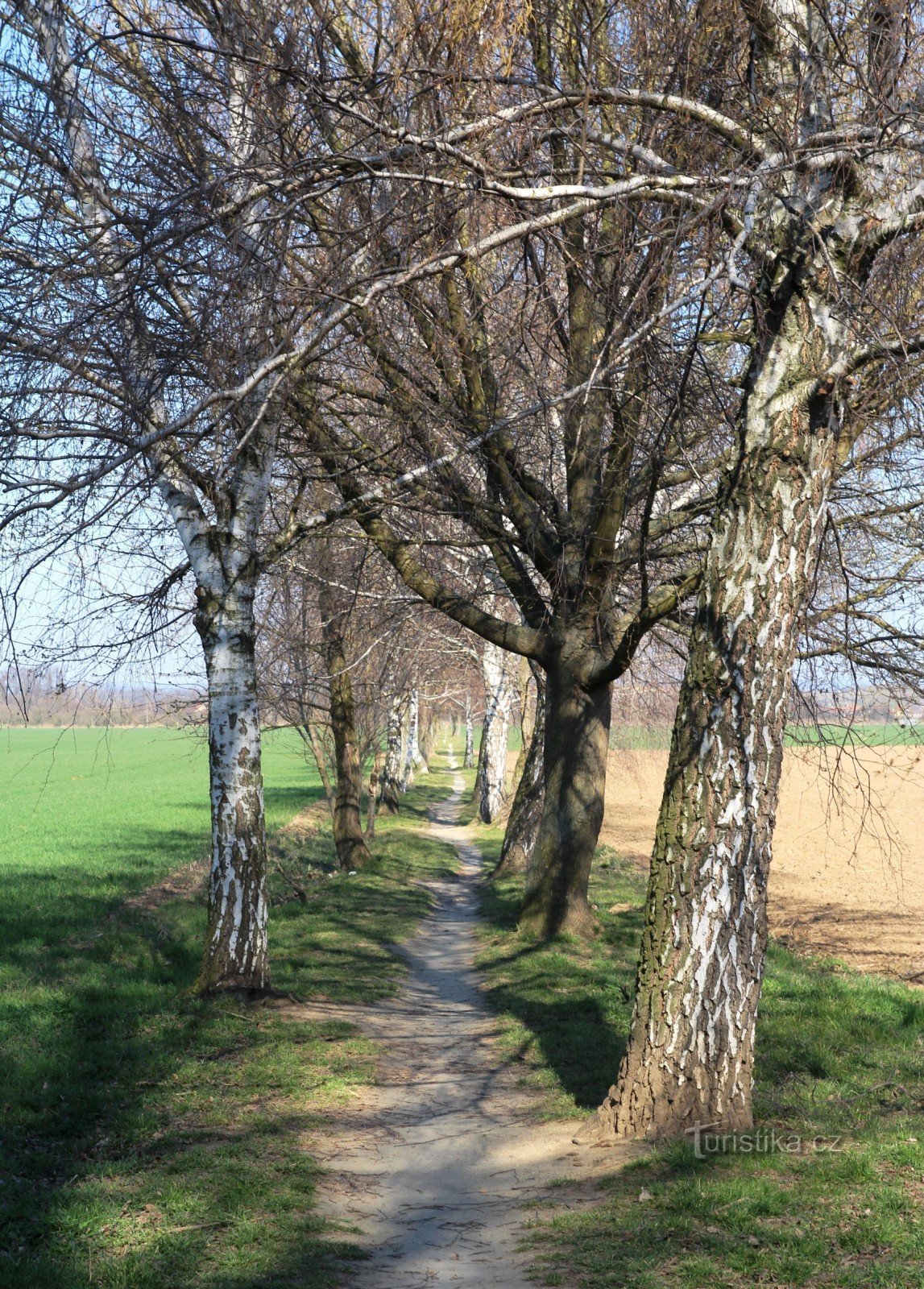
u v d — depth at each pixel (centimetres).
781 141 543
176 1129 731
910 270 621
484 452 1228
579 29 799
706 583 663
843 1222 504
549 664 1524
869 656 1252
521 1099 828
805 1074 813
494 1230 555
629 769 3925
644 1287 453
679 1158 605
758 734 641
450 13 698
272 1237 543
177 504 1091
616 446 1274
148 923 1686
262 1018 1029
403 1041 1023
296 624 1903
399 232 697
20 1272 493
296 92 679
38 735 9250
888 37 585
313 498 1595
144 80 792
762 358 644
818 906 2275
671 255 602
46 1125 734
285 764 7606
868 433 849
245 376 705
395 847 2867
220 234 638
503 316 947
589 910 1546
